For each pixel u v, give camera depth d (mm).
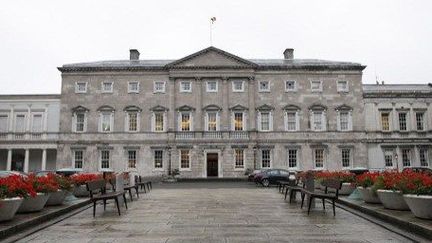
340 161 55250
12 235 11484
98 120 55594
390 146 56031
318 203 20297
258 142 55062
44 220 14102
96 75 56250
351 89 56312
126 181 28578
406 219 12586
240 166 54656
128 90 56000
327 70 56500
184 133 54875
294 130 55562
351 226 12992
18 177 14445
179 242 10445
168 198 23906
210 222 13883
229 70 56031
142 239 10883
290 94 56094
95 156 55062
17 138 55906
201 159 54469
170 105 55375
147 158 54969
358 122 55875
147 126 55438
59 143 55219
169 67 55781
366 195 17859
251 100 55688
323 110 55875
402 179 14664
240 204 20078
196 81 55906
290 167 55000
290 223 13625
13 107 57000
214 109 55406
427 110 57031
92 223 13852
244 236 11258
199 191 31000
